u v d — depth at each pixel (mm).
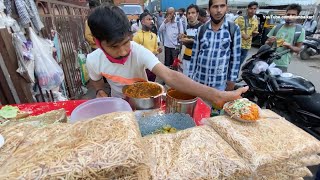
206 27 2379
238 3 10609
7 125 913
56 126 775
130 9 13359
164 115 1195
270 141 840
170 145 816
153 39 4359
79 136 676
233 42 2279
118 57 1291
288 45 3006
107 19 1024
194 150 773
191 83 1191
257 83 2771
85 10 7074
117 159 577
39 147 658
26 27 2467
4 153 660
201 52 2420
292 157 791
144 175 625
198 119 1283
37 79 2398
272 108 2680
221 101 1142
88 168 560
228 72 2414
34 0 2982
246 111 964
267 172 783
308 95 2346
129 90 1413
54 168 561
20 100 2172
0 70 2096
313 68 6148
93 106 1188
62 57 3648
